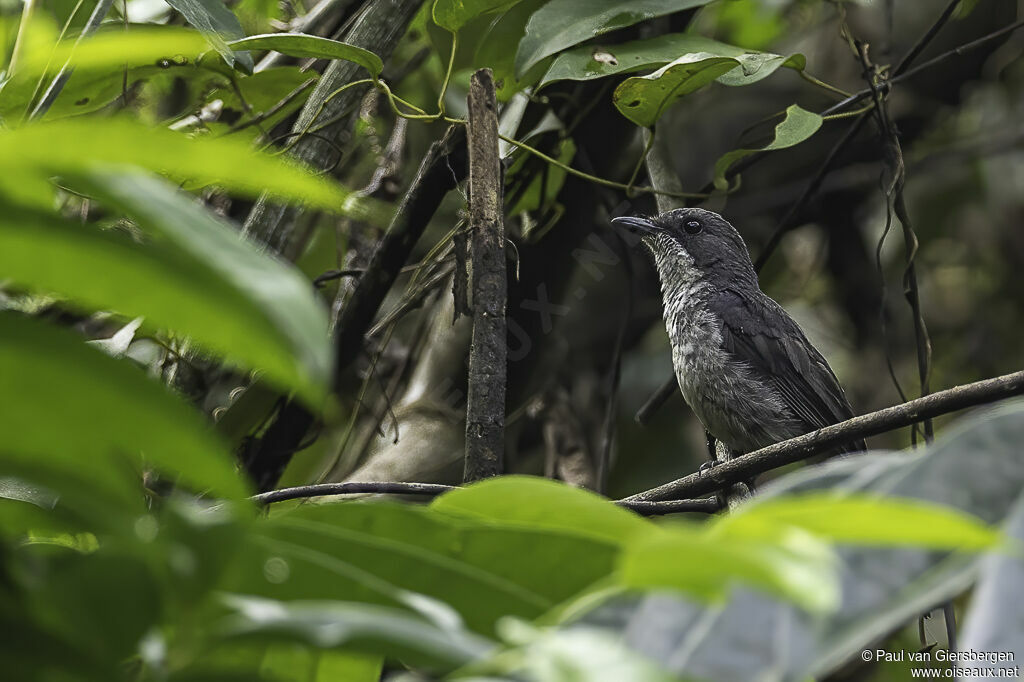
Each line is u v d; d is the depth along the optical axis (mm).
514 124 9445
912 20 12781
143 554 2031
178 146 1696
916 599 2170
